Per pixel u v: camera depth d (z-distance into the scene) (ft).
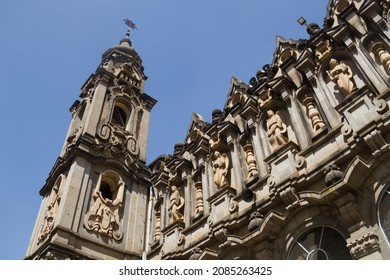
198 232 60.08
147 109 115.24
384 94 42.83
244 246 50.39
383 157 40.63
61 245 69.05
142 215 87.20
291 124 56.75
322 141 48.06
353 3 55.01
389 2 50.16
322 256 43.09
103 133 93.91
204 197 65.31
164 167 82.69
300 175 46.93
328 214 44.29
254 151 60.80
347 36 53.88
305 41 63.26
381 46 49.01
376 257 37.24
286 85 60.18
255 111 63.93
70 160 85.92
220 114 73.97
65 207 74.74
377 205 39.93
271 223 47.16
